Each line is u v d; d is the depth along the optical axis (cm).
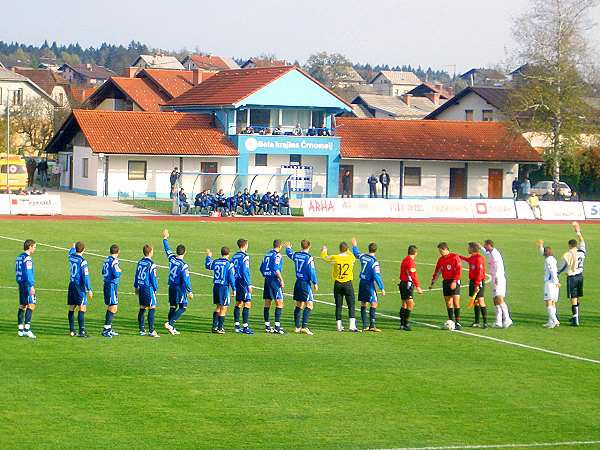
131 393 2098
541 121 9456
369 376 2325
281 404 2050
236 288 2830
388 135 9444
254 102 8825
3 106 11925
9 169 8238
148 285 2723
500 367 2477
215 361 2436
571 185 9975
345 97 19975
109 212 6931
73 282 2675
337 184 9069
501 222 7125
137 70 13125
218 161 8788
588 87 9581
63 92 15150
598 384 2320
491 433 1892
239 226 6172
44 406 1978
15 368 2291
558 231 6488
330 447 1777
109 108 10931
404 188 9350
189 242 5172
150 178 8594
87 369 2303
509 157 9469
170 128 8825
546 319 3269
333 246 5178
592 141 9750
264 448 1761
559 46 9369
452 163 9444
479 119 11112
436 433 1880
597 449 1816
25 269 2650
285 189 7712
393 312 3312
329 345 2697
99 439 1778
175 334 2778
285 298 3519
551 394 2208
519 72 9781
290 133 8944
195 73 10850
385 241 5528
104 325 2778
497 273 3075
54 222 6000
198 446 1759
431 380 2305
